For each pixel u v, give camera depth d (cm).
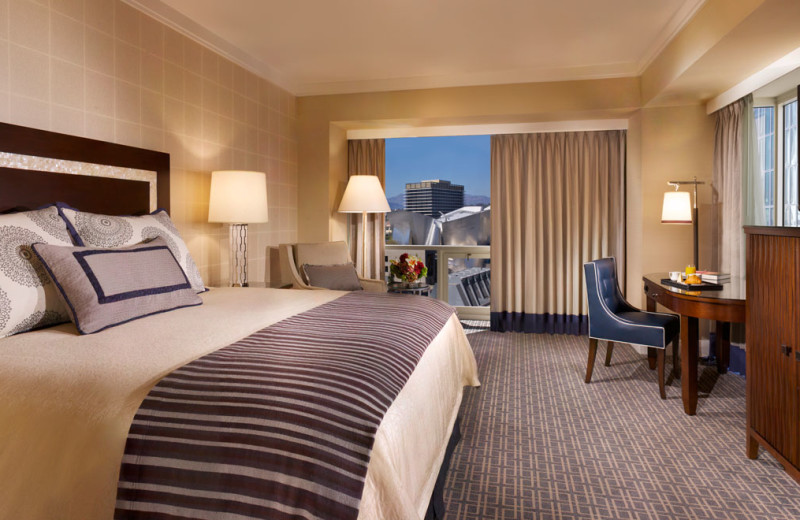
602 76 452
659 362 329
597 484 220
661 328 328
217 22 358
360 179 501
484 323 603
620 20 351
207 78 379
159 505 117
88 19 278
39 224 206
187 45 357
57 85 260
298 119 525
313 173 522
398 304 263
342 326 199
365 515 116
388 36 383
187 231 361
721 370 385
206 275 382
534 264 543
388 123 520
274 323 202
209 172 384
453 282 638
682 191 444
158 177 326
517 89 472
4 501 124
